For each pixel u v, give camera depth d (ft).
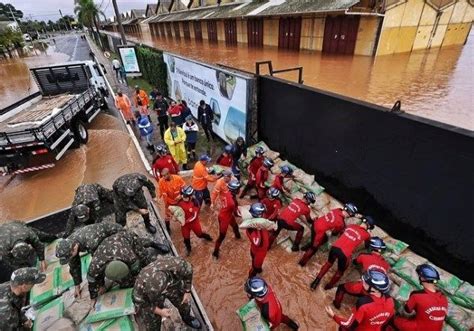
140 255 12.29
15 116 29.94
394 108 14.37
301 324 12.80
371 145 15.93
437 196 13.39
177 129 24.56
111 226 12.40
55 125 26.14
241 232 18.65
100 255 10.84
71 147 30.71
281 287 14.60
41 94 38.65
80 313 10.93
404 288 12.53
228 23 73.77
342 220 15.12
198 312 12.10
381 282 9.84
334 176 19.29
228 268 15.89
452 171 12.46
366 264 12.69
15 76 91.97
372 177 16.52
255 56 46.57
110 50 126.11
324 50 43.42
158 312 9.93
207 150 29.27
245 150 24.12
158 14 152.46
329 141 18.70
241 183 23.27
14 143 23.07
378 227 16.37
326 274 15.16
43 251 13.41
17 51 168.96
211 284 14.96
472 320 11.25
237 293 14.37
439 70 27.91
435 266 13.80
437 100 19.38
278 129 23.06
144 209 16.43
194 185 19.99
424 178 13.71
